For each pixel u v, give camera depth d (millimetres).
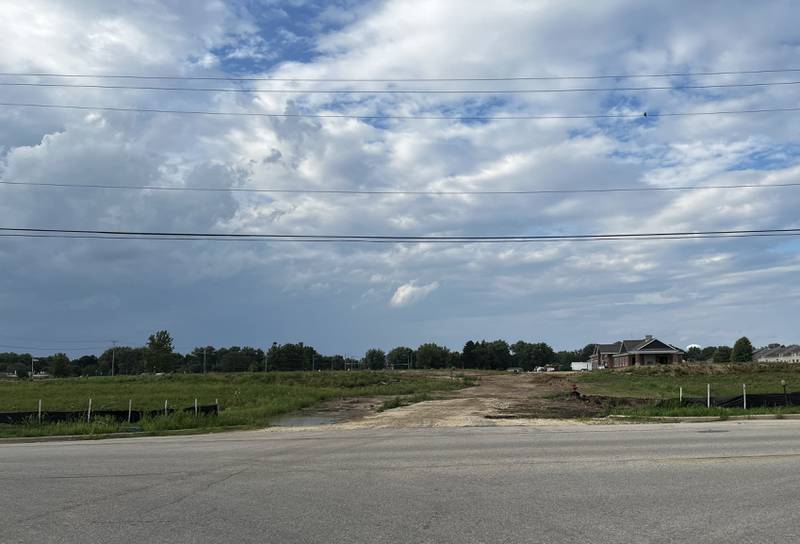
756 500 8508
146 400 38625
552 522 7480
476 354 160375
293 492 9461
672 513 7855
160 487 10078
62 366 147250
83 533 7348
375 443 15938
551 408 29109
